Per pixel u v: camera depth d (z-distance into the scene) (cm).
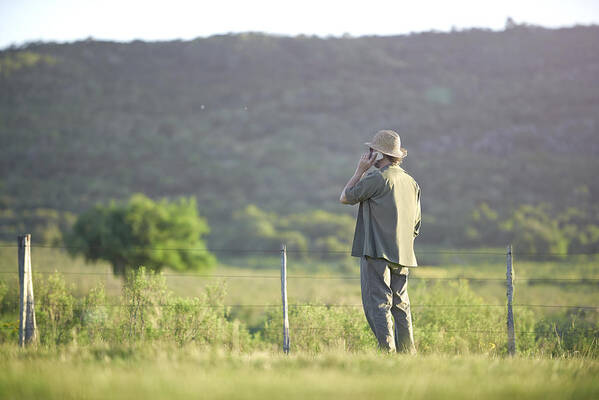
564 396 1548
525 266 18512
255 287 14762
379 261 2422
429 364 1981
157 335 3162
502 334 3553
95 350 2305
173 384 1599
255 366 1973
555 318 4384
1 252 11356
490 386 1625
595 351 3062
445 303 4169
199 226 16250
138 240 15100
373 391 1546
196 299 3428
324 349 3028
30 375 1730
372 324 2430
